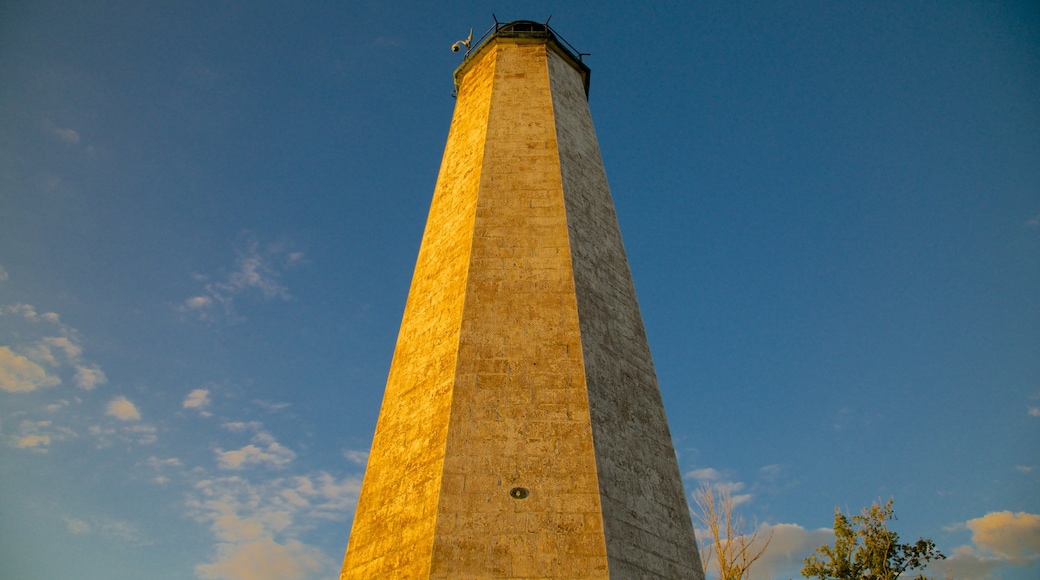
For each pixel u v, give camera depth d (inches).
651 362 666.2
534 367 573.9
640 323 687.1
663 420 631.8
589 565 473.7
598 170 812.0
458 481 509.0
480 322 603.8
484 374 569.6
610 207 779.4
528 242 664.4
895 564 983.0
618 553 491.2
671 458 610.5
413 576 481.4
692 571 553.3
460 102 917.8
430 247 738.2
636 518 528.7
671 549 545.3
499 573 467.2
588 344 600.1
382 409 650.2
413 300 707.4
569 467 518.0
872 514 1023.0
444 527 486.6
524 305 615.2
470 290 626.8
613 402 583.5
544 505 498.3
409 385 626.5
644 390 631.8
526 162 744.3
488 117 802.2
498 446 527.8
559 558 475.5
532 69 879.7
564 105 848.3
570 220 692.1
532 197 706.2
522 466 517.3
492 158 748.6
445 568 468.1
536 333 595.8
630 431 581.9
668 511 567.2
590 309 633.0
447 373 583.2
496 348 585.9
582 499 502.6
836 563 1001.5
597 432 546.0
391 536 530.3
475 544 479.2
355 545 569.0
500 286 629.3
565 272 640.4
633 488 544.7
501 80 861.8
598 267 684.1
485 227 677.9
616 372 610.9
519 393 557.9
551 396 556.7
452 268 671.8
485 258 651.5
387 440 612.7
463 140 824.9
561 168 739.4
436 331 634.8
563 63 935.7
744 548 863.7
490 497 501.0
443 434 540.7
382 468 596.1
